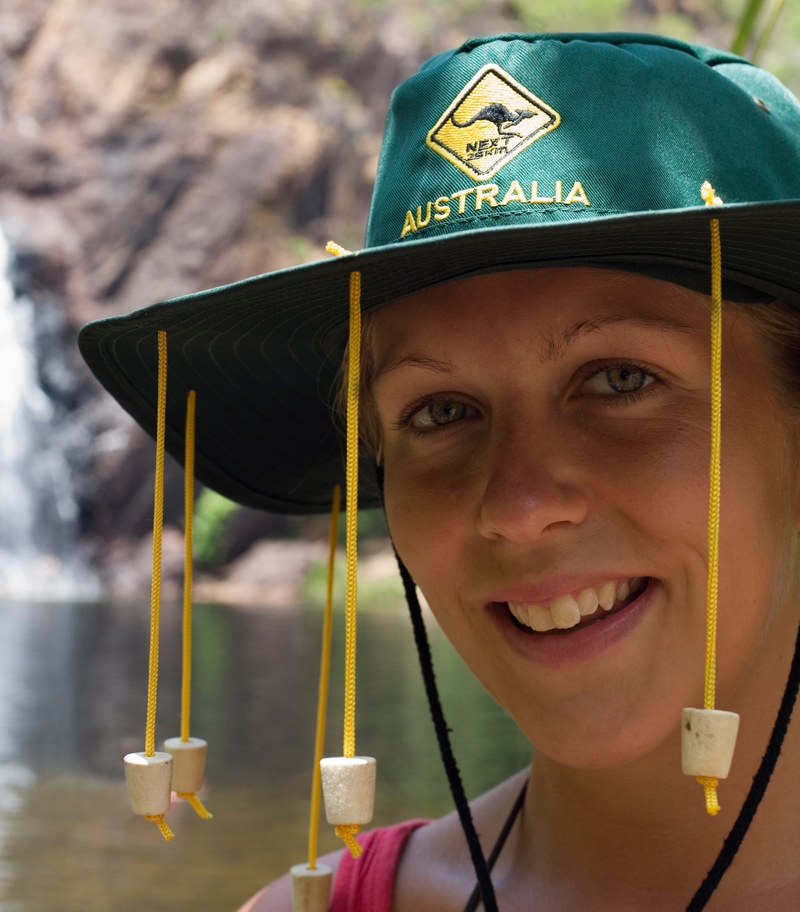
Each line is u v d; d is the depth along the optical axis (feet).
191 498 4.48
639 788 4.29
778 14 7.10
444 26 81.82
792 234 3.51
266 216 76.02
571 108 3.74
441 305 4.02
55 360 74.79
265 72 77.61
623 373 3.96
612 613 3.91
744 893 4.25
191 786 4.22
